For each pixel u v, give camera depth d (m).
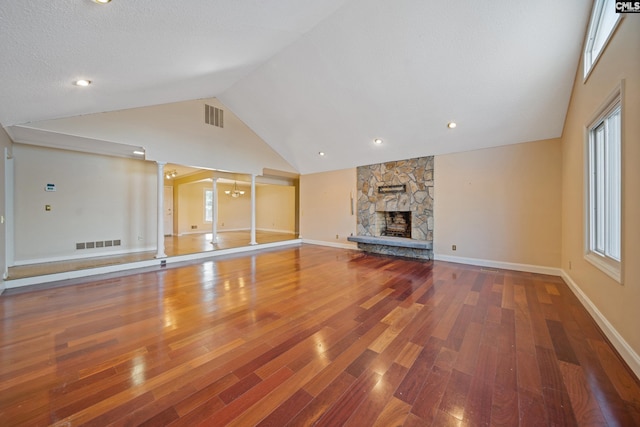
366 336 2.30
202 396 1.56
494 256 4.80
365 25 3.14
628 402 1.50
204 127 5.79
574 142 3.38
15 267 4.34
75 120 4.04
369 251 6.62
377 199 6.50
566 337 2.26
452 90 3.75
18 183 4.47
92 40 1.99
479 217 4.95
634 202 1.83
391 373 1.78
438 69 3.46
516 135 4.37
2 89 2.42
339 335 2.32
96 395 1.56
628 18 1.88
